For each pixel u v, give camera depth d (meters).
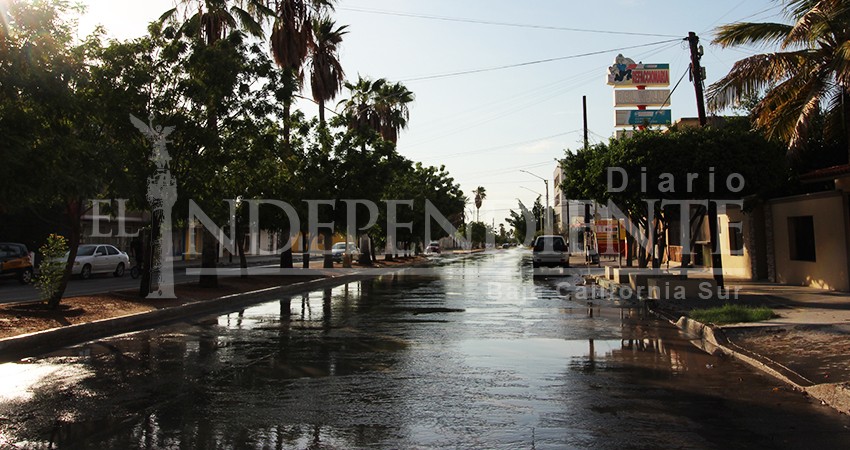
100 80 15.00
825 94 17.20
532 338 11.86
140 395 7.56
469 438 5.91
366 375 8.64
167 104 16.61
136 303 16.25
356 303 18.73
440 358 9.86
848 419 6.54
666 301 17.36
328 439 5.90
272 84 18.52
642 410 6.87
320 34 35.03
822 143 22.48
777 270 23.19
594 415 6.68
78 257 29.44
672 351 10.50
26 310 14.02
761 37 17.94
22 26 10.26
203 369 9.07
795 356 9.62
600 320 14.48
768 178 18.08
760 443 5.77
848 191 18.55
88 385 8.08
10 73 9.64
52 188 10.43
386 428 6.24
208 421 6.48
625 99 52.69
